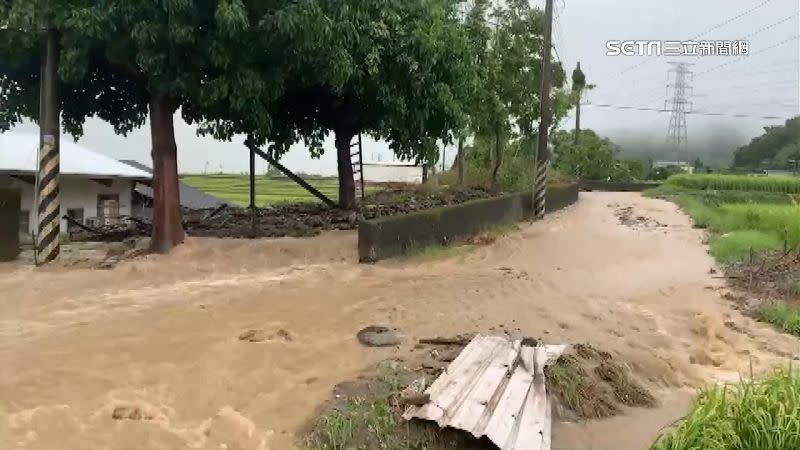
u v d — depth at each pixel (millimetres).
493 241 17672
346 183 23109
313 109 21812
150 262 13508
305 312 9781
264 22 12969
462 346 8203
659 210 28938
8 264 13727
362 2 15867
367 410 6070
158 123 14766
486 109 29047
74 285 11570
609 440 6305
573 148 55188
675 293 12430
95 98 17172
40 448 5441
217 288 11375
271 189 44969
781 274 13633
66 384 6816
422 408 5930
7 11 12898
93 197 24797
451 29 19109
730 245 16812
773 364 8898
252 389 6785
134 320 9266
